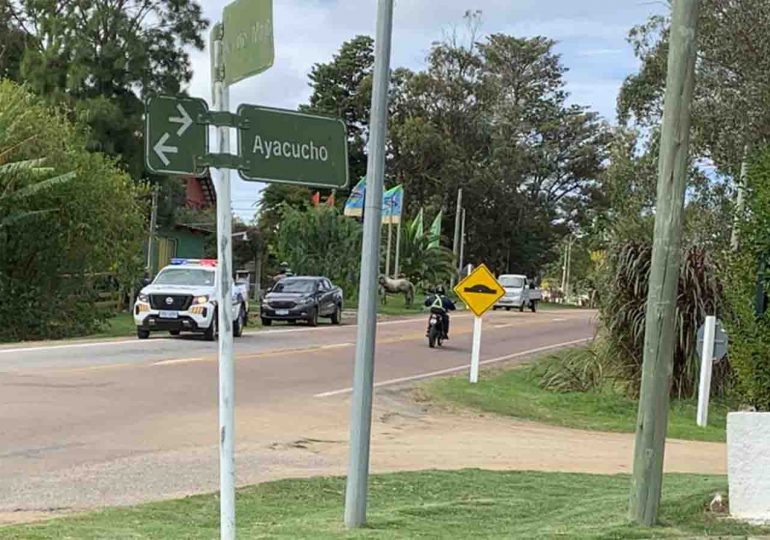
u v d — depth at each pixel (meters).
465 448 11.80
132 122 44.16
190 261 28.23
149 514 7.43
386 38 6.84
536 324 39.06
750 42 21.23
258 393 15.66
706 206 22.98
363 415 6.93
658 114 28.34
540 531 6.73
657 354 6.80
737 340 8.15
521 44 85.12
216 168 4.66
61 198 27.86
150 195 42.00
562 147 85.19
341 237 47.75
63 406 12.99
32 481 8.73
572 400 16.75
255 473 9.56
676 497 7.54
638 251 17.95
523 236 80.00
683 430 14.47
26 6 46.59
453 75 76.94
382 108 6.86
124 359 18.91
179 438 11.30
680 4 6.83
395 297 55.31
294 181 4.86
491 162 77.38
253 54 4.52
